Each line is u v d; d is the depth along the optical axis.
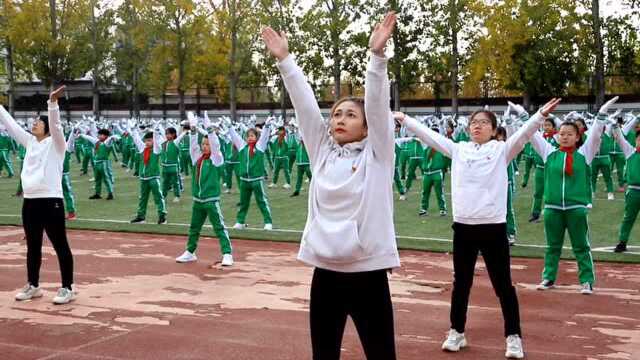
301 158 17.59
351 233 3.17
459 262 5.48
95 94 42.47
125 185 20.92
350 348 5.58
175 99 52.81
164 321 6.42
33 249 7.16
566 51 32.88
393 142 3.27
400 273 8.68
